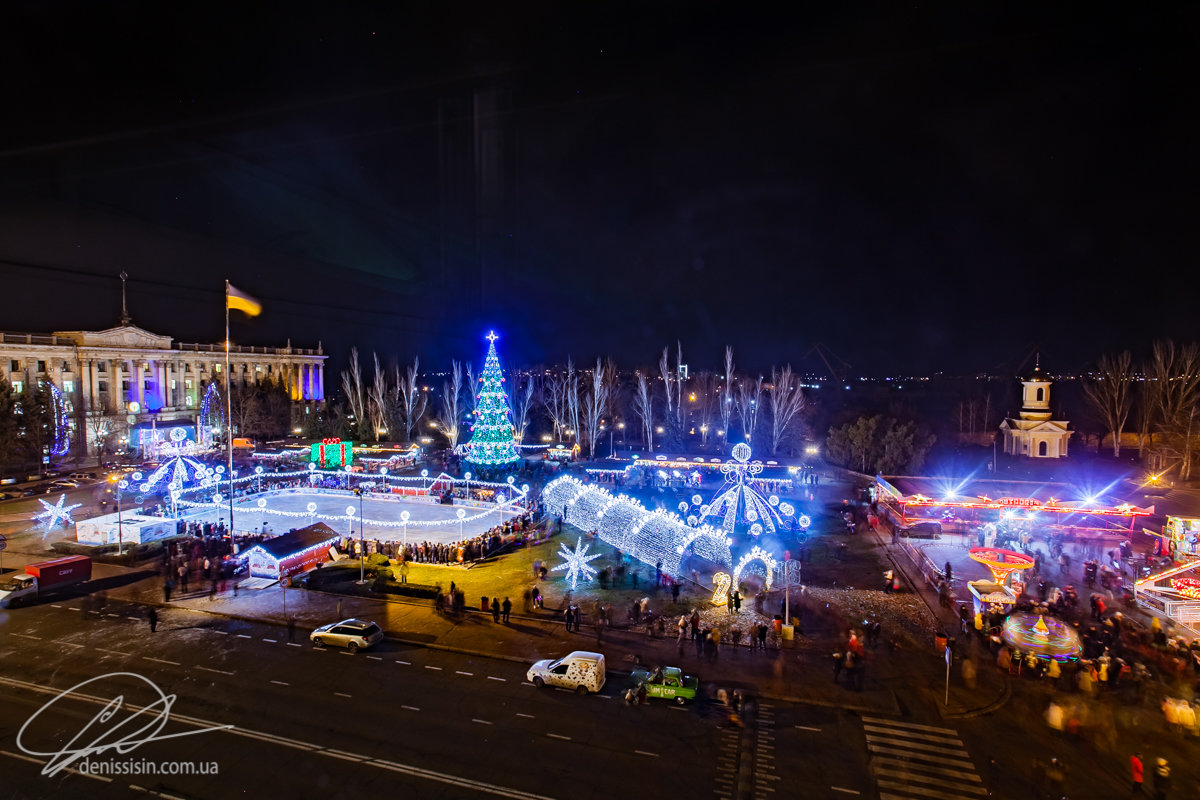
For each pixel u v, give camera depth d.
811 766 18.78
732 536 42.66
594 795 17.44
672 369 112.88
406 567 36.44
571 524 47.22
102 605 31.58
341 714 21.50
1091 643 25.72
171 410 95.56
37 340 80.06
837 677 24.09
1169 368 71.94
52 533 45.25
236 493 59.03
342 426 86.38
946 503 42.72
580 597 32.50
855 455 67.06
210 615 30.27
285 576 35.69
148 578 35.72
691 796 17.44
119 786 17.61
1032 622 26.00
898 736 20.36
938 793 17.58
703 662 25.48
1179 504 51.94
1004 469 65.81
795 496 56.91
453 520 49.03
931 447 66.56
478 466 65.31
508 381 107.56
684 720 21.28
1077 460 71.62
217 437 85.88
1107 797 17.42
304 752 19.30
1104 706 22.09
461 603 30.64
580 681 23.02
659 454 81.06
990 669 24.81
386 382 106.25
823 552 40.44
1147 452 74.06
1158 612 28.91
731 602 30.95
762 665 25.20
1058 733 20.52
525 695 22.91
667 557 36.03
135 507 53.47
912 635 27.98
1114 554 38.62
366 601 31.92
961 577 35.44
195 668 24.77
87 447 80.25
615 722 21.14
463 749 19.55
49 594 32.94
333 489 61.72
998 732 20.59
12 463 67.00
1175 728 20.78
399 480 64.25
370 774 18.27
